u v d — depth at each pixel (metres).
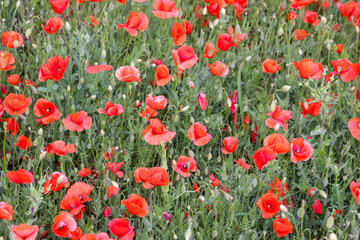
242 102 3.21
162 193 2.65
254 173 2.77
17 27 3.45
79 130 2.63
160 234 2.56
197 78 3.26
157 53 3.39
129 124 2.79
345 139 2.99
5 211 2.04
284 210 2.18
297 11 4.24
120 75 2.77
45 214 2.46
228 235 2.48
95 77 2.97
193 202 2.54
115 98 3.00
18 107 2.55
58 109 2.94
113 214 2.54
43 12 3.80
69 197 2.27
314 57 3.63
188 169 2.58
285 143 2.40
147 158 2.83
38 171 2.79
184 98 3.09
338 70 2.79
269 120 2.77
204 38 3.70
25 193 2.46
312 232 2.68
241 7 3.85
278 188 2.61
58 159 2.80
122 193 2.62
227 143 2.76
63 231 2.12
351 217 2.51
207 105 3.19
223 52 3.57
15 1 3.73
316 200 2.57
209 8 3.66
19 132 3.03
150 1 3.76
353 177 2.79
